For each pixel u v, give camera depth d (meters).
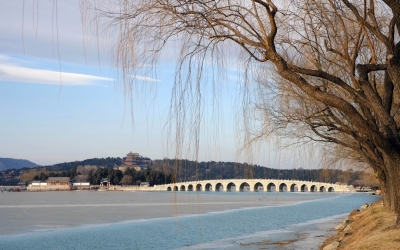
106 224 61.62
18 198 163.50
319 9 14.48
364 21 14.31
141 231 52.22
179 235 48.09
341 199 133.38
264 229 53.38
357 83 14.13
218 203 114.38
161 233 50.16
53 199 153.12
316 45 16.00
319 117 23.83
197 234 48.81
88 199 149.88
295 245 37.81
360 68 14.02
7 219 71.38
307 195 164.38
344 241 29.02
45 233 51.53
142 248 40.25
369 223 28.33
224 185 174.12
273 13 11.05
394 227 20.92
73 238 47.00
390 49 13.59
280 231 50.62
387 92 16.23
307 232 48.28
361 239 23.16
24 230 54.94
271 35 11.19
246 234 48.53
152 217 72.94
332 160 31.59
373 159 29.22
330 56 18.77
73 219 70.88
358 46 15.65
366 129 12.80
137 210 91.62
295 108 22.98
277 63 11.67
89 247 41.22
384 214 30.08
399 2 12.05
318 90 12.21
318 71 12.65
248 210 88.81
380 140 12.91
